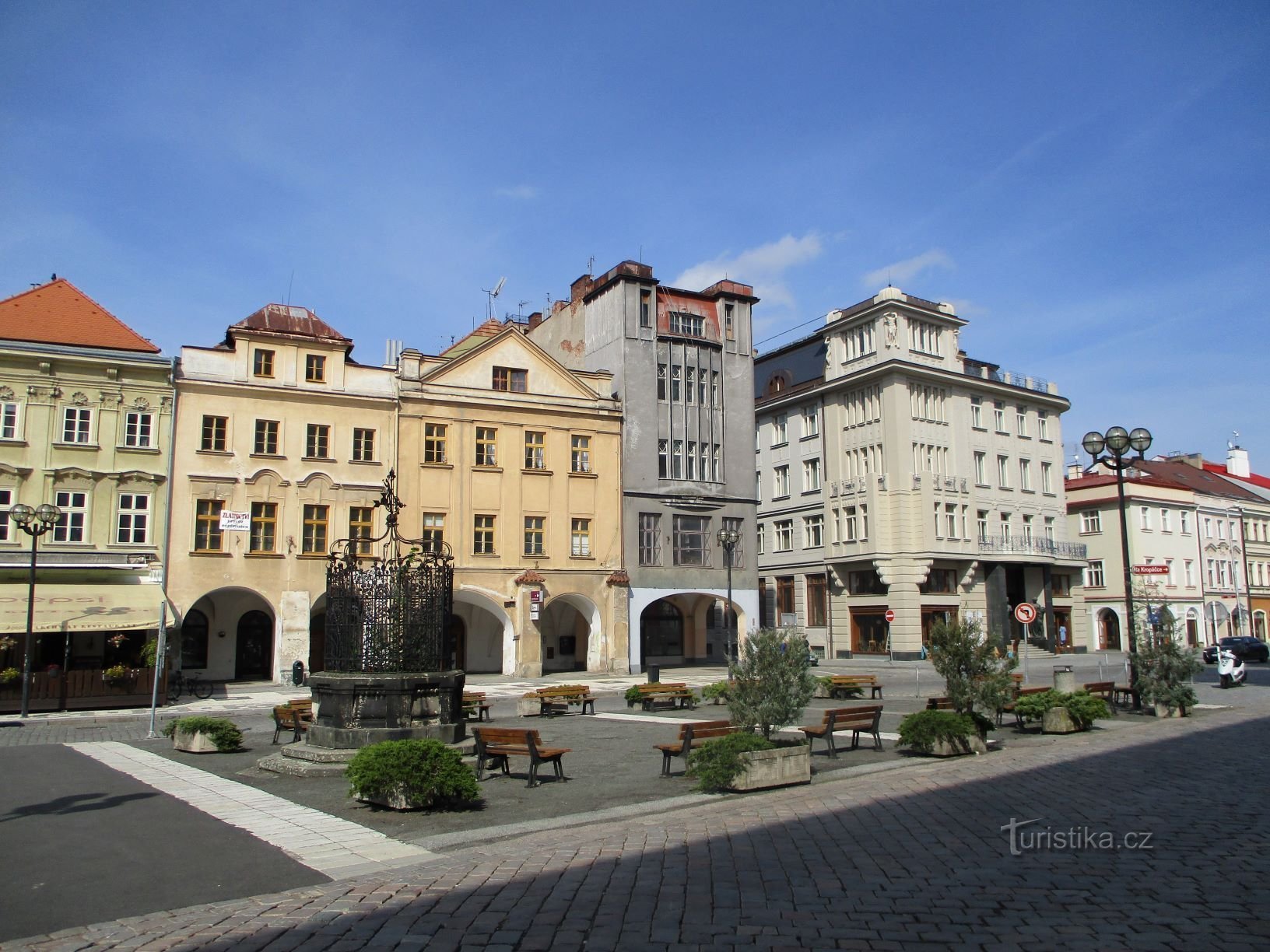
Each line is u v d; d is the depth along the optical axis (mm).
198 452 37562
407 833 10734
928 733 16219
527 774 15000
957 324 57156
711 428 49938
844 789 13016
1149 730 19766
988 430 58000
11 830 10914
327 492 39812
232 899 8164
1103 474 70375
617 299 48781
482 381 44125
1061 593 60844
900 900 7723
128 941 7051
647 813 11766
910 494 52625
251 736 21109
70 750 18656
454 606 45312
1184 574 69312
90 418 35844
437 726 15945
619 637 45062
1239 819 10680
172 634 36000
